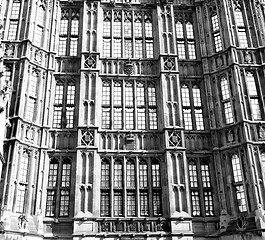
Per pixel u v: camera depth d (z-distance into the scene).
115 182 27.73
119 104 30.48
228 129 28.94
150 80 31.55
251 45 31.61
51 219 25.98
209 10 34.06
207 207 27.77
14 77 28.69
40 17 32.12
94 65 30.86
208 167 29.06
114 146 28.78
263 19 32.94
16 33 30.56
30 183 26.30
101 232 25.59
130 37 33.25
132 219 26.17
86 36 31.98
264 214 24.66
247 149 26.89
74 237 24.97
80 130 28.28
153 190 27.70
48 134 28.58
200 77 31.97
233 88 29.70
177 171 27.56
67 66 31.42
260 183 26.11
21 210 25.39
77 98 30.23
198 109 31.16
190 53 33.47
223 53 31.41
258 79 30.14
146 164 28.59
